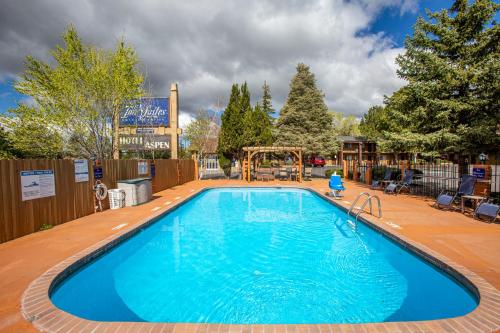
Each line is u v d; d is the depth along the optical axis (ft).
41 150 40.55
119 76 39.60
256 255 19.67
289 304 13.00
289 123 90.17
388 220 24.43
